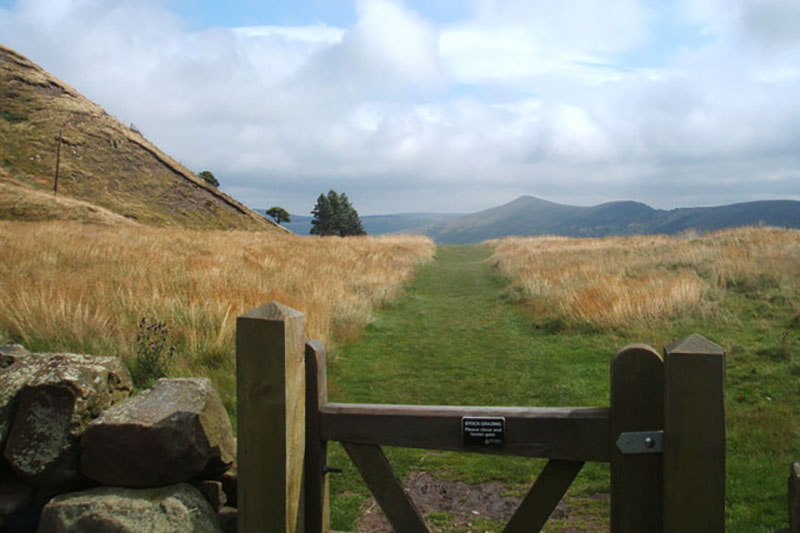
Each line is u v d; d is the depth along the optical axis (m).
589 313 11.07
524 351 9.77
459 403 7.16
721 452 2.12
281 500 2.41
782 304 10.63
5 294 8.30
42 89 75.12
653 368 2.24
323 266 17.00
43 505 2.88
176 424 2.75
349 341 10.11
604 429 2.32
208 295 9.88
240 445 2.45
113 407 2.91
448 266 24.70
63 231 20.62
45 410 2.89
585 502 4.54
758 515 4.17
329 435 2.62
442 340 10.79
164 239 21.53
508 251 26.39
